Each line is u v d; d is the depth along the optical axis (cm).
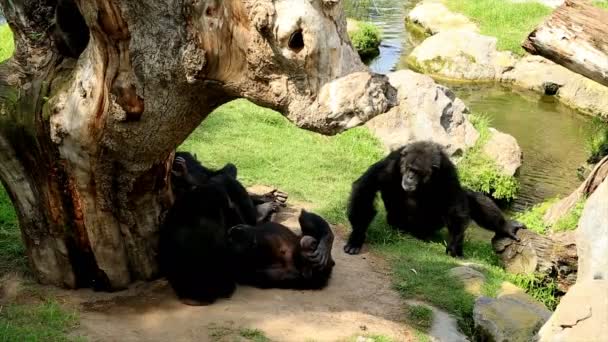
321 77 518
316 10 499
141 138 584
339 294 730
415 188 950
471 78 2100
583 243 804
